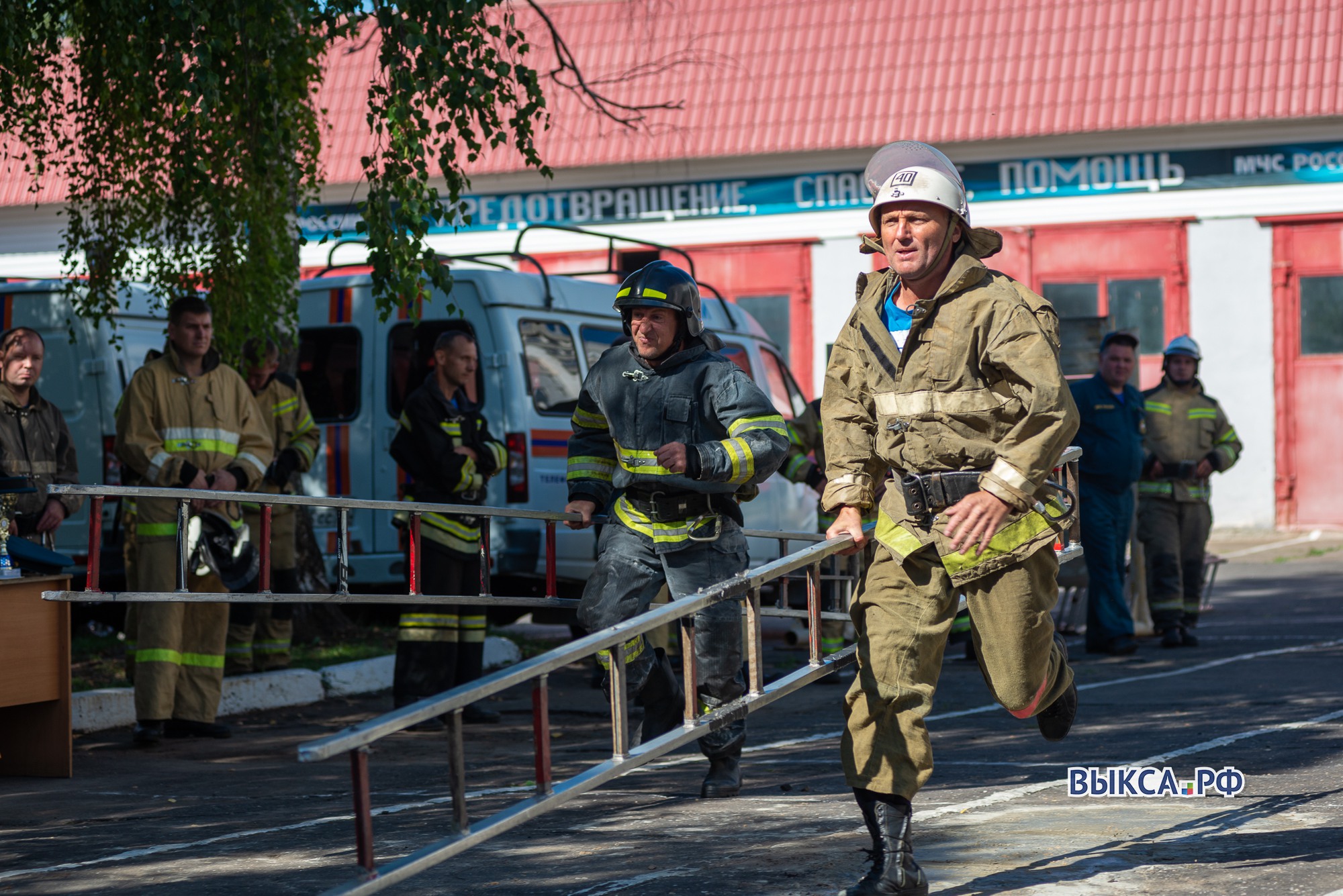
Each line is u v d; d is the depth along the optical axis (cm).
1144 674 1181
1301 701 985
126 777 832
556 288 1402
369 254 947
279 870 574
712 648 697
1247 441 2789
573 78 3025
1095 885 502
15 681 803
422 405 995
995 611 484
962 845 573
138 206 1234
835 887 510
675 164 2934
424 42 886
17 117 1144
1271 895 481
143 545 943
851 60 2977
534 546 1308
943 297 480
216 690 998
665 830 630
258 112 978
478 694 415
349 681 1202
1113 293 2830
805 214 2906
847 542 516
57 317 1538
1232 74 2794
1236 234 2781
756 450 679
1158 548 1391
